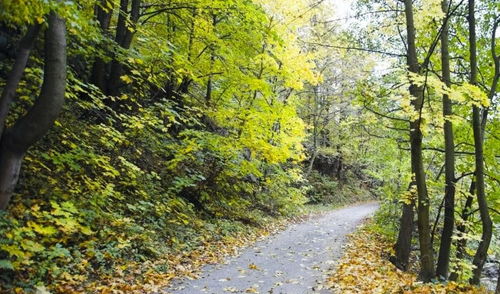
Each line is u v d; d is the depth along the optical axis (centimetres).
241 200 1494
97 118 1027
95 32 776
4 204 538
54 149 813
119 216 789
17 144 536
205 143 1164
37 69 748
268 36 1160
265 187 1925
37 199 670
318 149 2898
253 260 923
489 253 1484
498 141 1188
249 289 672
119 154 991
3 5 417
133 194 931
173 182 1060
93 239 679
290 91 1908
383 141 1756
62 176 781
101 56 920
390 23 1012
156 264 739
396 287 688
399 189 1786
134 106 1180
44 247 553
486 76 1194
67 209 620
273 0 1269
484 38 1166
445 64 961
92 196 763
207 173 1334
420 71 852
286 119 1288
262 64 1347
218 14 1180
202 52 1239
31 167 719
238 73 1212
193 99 1475
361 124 1145
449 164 966
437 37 769
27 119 532
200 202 1250
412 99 797
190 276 724
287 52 1272
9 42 835
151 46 999
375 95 851
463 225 1134
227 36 1236
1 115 524
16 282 490
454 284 720
